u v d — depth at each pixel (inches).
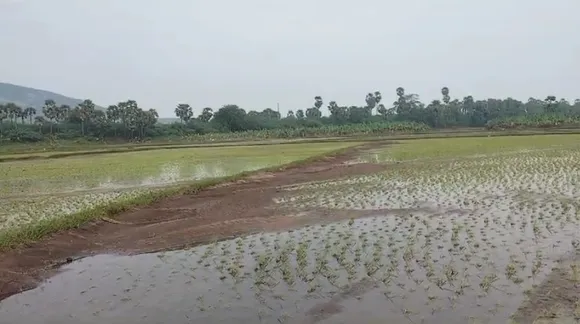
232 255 494.0
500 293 354.6
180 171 1373.0
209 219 682.8
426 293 363.3
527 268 404.8
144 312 358.6
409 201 740.7
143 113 4188.0
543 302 334.6
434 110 4938.5
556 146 1681.8
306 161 1432.1
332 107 5383.9
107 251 534.0
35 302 388.2
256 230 599.5
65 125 4306.1
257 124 4872.0
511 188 805.9
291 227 606.9
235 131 4712.1
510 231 527.5
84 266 479.8
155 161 1749.5
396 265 432.5
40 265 481.4
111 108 4254.4
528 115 4441.4
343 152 1797.5
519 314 318.7
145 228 641.0
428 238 514.3
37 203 871.7
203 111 5147.6
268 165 1475.1
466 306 336.2
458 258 441.7
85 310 368.2
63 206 828.6
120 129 4190.5
